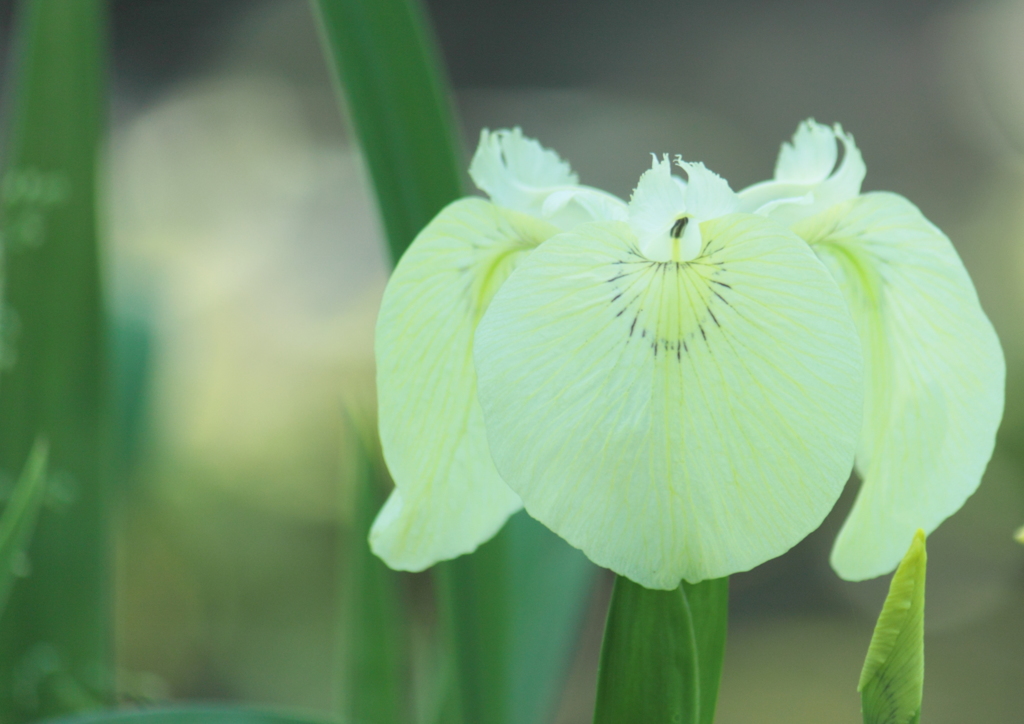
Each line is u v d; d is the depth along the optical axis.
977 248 2.54
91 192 0.57
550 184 0.47
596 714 0.43
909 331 0.45
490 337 0.42
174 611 1.69
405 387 0.45
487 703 0.52
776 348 0.41
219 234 2.61
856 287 0.45
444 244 0.45
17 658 0.57
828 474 0.41
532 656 0.57
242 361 2.34
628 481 0.41
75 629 0.58
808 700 1.65
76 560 0.58
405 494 0.45
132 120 2.79
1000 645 1.76
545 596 0.59
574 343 0.42
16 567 0.55
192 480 1.93
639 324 0.42
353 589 0.63
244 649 1.69
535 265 0.42
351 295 2.50
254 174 2.75
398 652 0.63
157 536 1.68
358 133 0.51
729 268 0.42
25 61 0.55
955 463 0.45
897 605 0.42
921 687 0.43
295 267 2.55
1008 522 1.95
